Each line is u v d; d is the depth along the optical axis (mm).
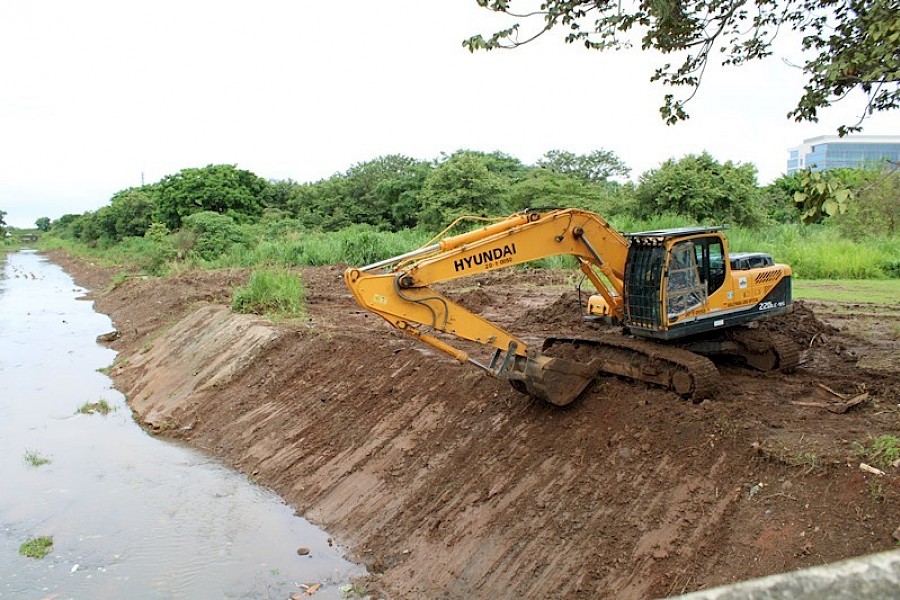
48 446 14086
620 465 8672
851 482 6984
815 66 9375
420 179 47375
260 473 12414
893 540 6277
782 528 6941
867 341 13562
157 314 24344
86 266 52688
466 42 9867
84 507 11297
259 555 9734
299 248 33562
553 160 51094
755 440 8031
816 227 33312
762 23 10750
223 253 37062
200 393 15898
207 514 11008
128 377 19094
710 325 10461
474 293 20250
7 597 8789
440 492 9953
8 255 83062
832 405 9039
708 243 10398
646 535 7680
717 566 6984
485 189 36750
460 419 11148
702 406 8961
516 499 9102
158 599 8727
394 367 13375
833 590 1485
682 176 33344
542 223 10078
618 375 10328
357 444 11953
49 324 27906
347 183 53250
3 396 17609
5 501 11531
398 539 9539
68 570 9430
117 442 14336
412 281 9461
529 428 10133
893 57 8266
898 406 9078
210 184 50875
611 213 36125
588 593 7453
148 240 48781
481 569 8414
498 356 10203
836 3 10234
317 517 10727
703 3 10266
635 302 10297
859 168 30016
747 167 35000
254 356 16188
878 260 24203
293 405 14055
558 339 11344
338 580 9062
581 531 8180
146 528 10570
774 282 11227
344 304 20875
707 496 7691
